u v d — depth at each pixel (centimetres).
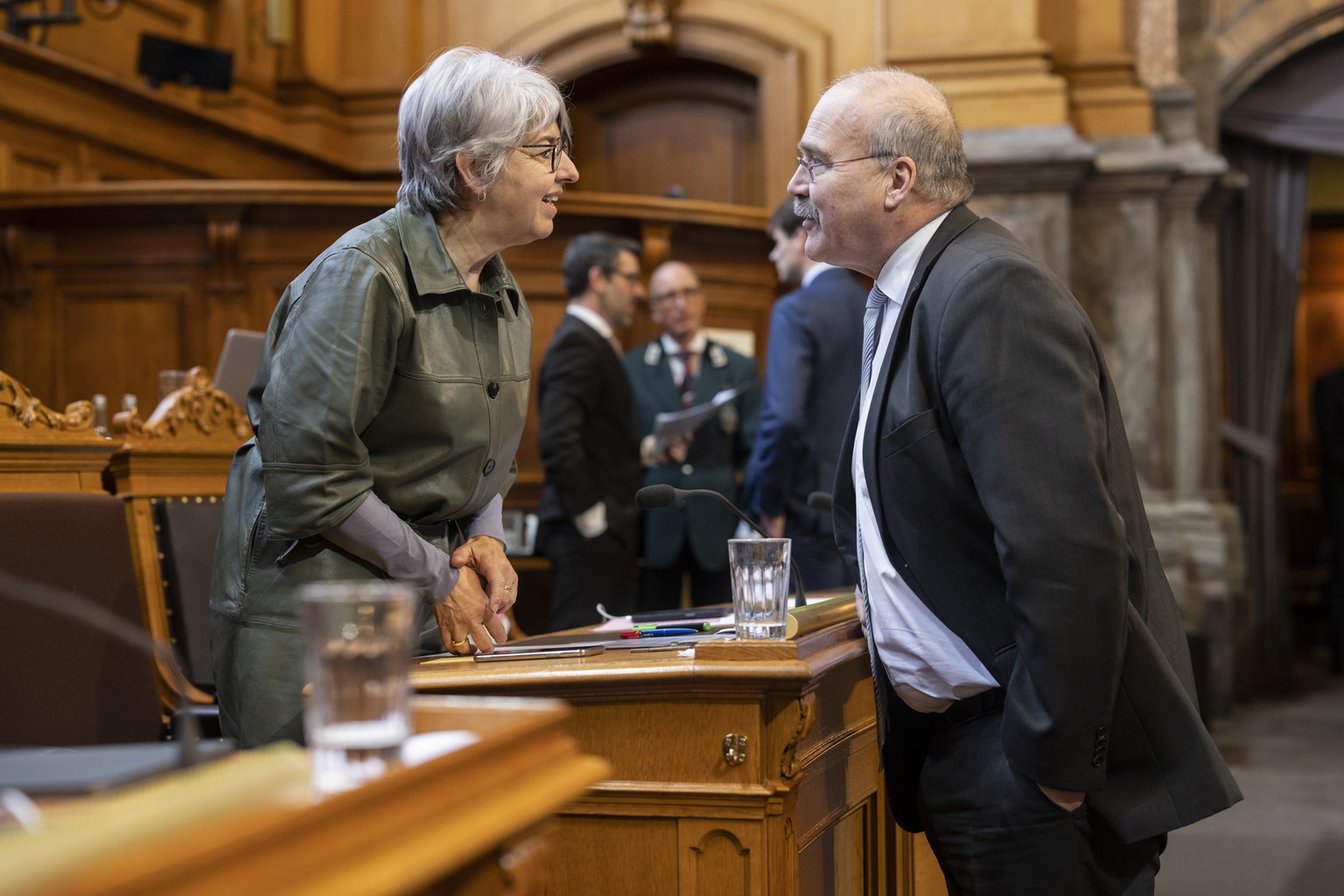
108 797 80
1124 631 174
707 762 177
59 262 549
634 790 178
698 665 174
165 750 97
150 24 709
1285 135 739
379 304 192
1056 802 179
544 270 554
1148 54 676
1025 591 172
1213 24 721
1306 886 378
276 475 188
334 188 527
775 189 719
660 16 724
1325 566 1048
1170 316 679
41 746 217
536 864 108
